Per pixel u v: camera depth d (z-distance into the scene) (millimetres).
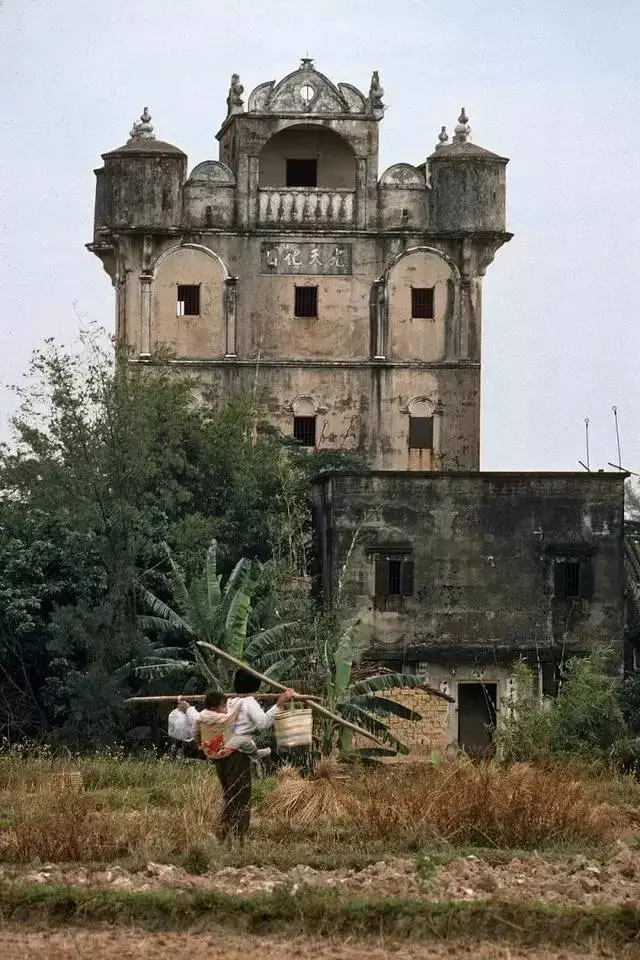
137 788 38406
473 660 60719
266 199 76812
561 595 61281
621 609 61312
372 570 60656
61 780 37406
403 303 77062
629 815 30531
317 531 64000
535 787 28234
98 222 77188
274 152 79438
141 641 57906
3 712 59594
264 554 64250
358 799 29438
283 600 55781
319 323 76750
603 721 49969
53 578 60625
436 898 21531
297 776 34281
